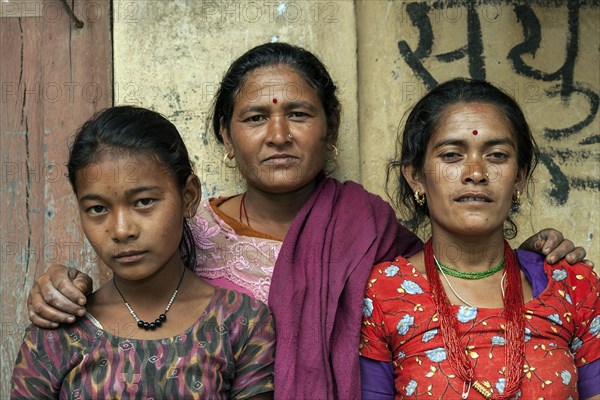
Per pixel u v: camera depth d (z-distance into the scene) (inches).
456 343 65.7
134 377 63.9
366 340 70.6
